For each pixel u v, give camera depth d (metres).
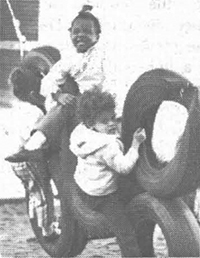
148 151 2.78
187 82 2.53
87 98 2.91
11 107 5.08
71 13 5.23
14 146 3.89
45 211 3.44
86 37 3.16
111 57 5.20
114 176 2.85
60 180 3.18
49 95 3.24
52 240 3.39
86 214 2.92
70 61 3.19
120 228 2.81
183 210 2.67
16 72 3.55
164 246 3.97
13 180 5.18
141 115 2.74
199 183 2.57
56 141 3.19
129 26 5.23
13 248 3.84
